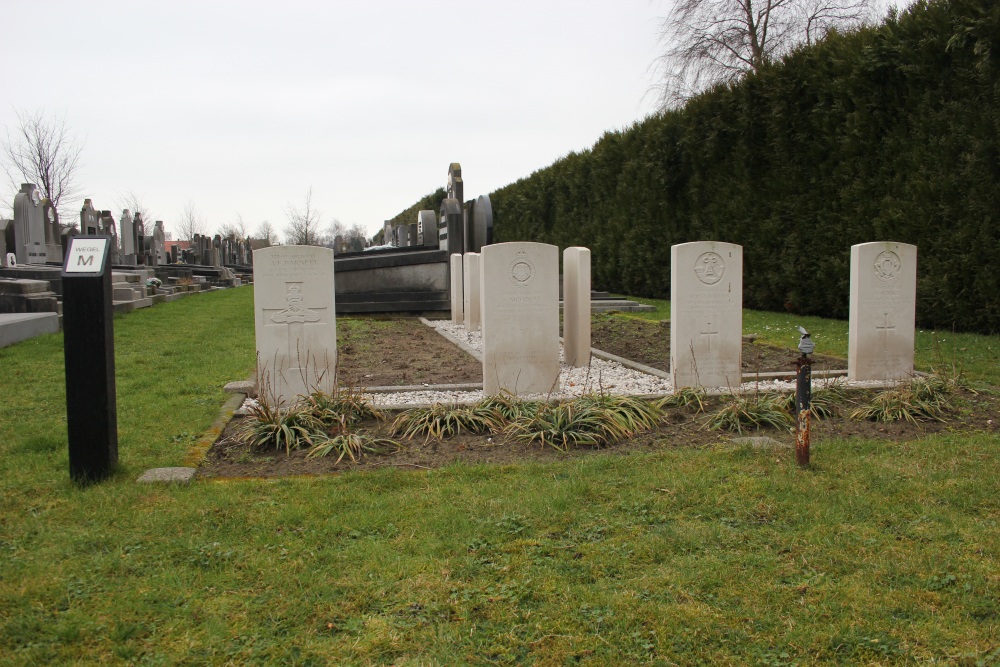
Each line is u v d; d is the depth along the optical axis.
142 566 3.61
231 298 22.34
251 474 5.11
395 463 5.39
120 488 4.68
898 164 12.72
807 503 4.36
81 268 4.74
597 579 3.48
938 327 12.40
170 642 2.97
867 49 12.97
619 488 4.67
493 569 3.57
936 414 6.53
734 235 17.33
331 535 3.98
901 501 4.39
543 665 2.83
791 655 2.87
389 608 3.22
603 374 9.54
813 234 14.91
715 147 17.73
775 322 14.35
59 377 8.55
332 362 7.59
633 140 21.83
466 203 21.28
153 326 14.02
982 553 3.68
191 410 6.88
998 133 10.91
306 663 2.84
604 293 20.39
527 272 7.79
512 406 6.67
